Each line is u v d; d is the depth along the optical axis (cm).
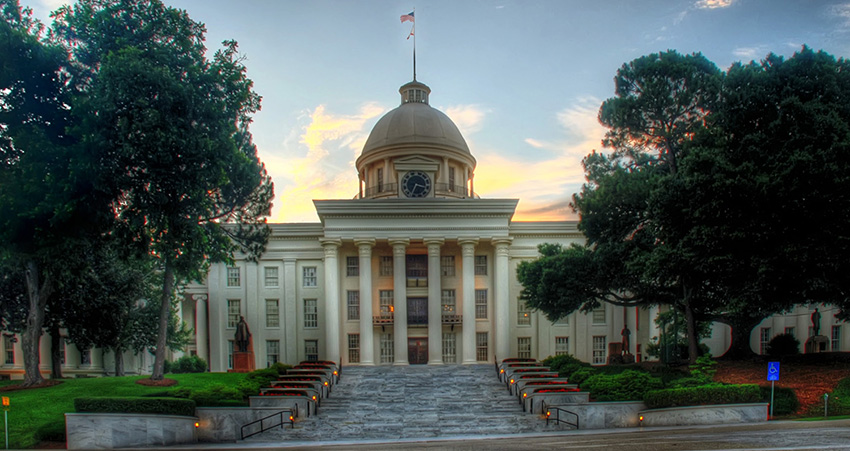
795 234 2447
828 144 2375
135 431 2078
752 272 2586
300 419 2542
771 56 2764
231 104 2622
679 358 3994
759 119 2694
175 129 2245
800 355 3406
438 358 4394
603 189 3331
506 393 3195
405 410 2766
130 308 3919
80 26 2488
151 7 2514
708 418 2200
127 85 2191
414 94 5919
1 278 3469
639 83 3459
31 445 2044
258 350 4700
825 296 2641
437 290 4453
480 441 2009
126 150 2159
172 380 2984
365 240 4459
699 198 2600
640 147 3672
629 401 2398
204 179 2412
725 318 3519
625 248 3312
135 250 2553
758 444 1549
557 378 3130
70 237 2333
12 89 2428
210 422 2294
